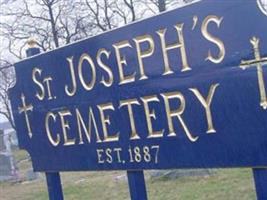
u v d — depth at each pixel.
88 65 4.56
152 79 3.98
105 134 4.46
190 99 3.71
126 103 4.22
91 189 13.92
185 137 3.78
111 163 4.44
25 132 5.49
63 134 4.95
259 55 3.25
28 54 5.46
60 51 4.85
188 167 3.77
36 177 20.31
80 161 4.79
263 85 3.25
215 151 3.58
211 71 3.55
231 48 3.40
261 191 3.42
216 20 3.48
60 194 5.43
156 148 4.00
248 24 3.29
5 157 21.48
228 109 3.47
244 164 3.42
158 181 12.55
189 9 3.66
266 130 3.27
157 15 3.90
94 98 4.53
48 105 5.09
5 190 17.80
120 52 4.23
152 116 4.01
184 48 3.72
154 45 3.95
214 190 10.94
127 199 11.78
